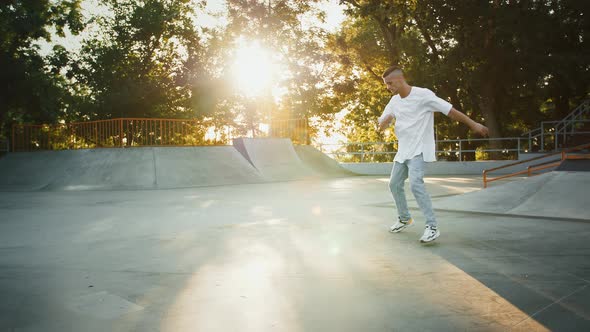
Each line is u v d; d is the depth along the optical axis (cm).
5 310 259
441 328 222
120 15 3056
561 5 1941
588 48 2019
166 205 862
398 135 459
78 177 1495
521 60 1994
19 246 457
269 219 631
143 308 260
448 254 384
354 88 3164
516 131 2886
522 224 523
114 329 228
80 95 3070
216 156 1756
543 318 232
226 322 236
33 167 1659
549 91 2372
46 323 238
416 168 440
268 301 269
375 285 298
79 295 286
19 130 1995
